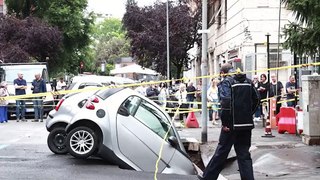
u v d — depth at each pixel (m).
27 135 13.41
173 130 8.62
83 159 8.73
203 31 12.49
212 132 14.97
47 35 38.41
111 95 8.38
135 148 8.05
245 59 21.75
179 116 20.56
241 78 7.14
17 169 7.90
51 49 39.66
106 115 8.09
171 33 35.72
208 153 10.70
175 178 7.62
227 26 27.64
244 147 7.20
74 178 7.24
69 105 9.29
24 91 18.81
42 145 11.12
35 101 18.52
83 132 8.13
